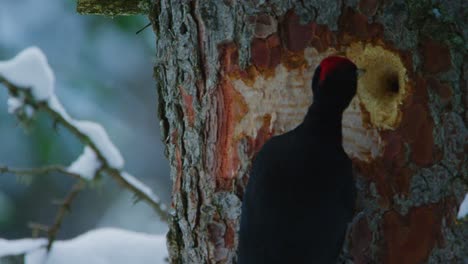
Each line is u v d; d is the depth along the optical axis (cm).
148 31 1538
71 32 1505
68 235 1778
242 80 669
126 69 1598
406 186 638
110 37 1519
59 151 1433
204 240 694
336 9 639
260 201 596
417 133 636
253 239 598
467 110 636
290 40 651
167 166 1856
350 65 589
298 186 590
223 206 683
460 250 639
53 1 1498
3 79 909
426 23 631
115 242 886
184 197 710
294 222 588
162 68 727
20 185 1708
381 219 642
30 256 867
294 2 647
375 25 634
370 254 643
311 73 650
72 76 1500
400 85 636
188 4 689
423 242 639
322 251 590
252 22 659
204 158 693
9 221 1638
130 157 1836
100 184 916
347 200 598
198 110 693
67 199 895
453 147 636
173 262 724
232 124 678
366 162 643
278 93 659
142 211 1808
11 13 1480
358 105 642
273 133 661
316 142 593
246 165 672
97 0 772
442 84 634
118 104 1611
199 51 689
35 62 923
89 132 923
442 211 638
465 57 635
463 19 636
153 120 1794
